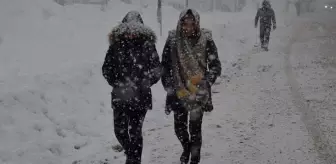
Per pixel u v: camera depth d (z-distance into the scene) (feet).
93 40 39.88
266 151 18.65
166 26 56.34
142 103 15.64
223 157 18.07
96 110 23.47
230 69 38.91
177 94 15.67
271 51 49.47
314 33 67.56
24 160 16.79
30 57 31.04
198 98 15.56
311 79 32.81
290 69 37.27
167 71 16.20
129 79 15.38
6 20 38.09
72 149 18.92
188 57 15.57
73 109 22.34
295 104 25.93
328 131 20.89
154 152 18.93
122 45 15.31
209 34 15.92
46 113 20.75
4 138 17.44
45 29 39.45
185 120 16.69
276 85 31.35
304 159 17.57
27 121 19.12
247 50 51.67
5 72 26.25
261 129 21.62
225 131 21.50
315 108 24.89
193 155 16.15
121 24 15.30
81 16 48.83
